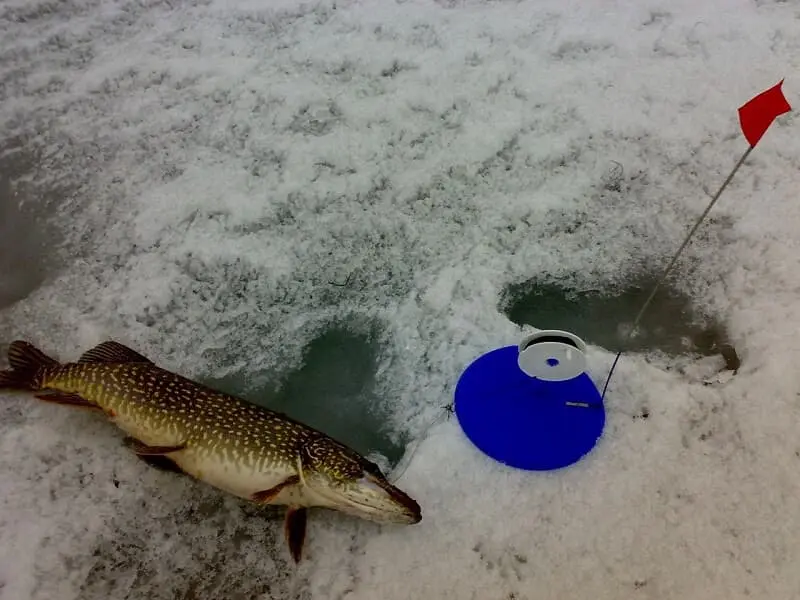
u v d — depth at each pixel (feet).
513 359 3.13
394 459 2.98
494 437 2.90
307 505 2.72
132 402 2.87
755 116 2.46
